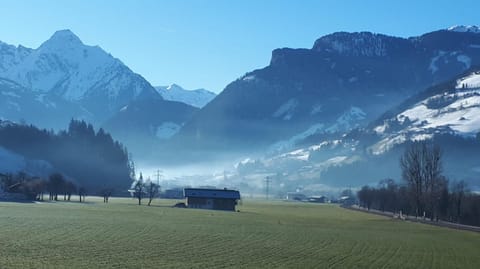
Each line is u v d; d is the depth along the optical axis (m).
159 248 66.56
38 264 51.81
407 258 67.50
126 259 56.94
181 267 53.41
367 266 59.25
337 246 77.06
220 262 57.62
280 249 70.81
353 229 109.56
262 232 93.75
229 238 81.44
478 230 120.38
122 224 97.38
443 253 74.19
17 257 55.44
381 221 140.88
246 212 173.25
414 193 169.75
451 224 137.25
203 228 97.12
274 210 196.00
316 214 171.00
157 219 115.38
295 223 121.50
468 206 158.50
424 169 169.50
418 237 97.00
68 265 51.94
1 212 117.56
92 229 85.81
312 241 82.25
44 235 74.81
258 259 61.03
